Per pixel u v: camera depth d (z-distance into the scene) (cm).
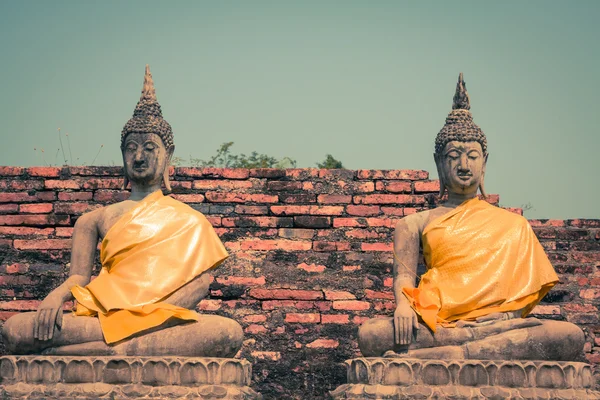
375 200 1516
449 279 1297
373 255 1500
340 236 1506
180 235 1297
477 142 1357
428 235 1330
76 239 1331
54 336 1226
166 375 1190
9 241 1502
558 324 1258
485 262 1297
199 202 1511
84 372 1192
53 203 1514
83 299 1257
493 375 1212
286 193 1518
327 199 1516
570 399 1206
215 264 1299
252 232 1504
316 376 1453
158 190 1348
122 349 1217
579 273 1524
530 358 1241
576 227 1548
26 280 1490
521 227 1327
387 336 1248
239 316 1471
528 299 1294
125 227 1295
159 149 1341
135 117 1351
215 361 1199
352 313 1478
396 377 1212
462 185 1348
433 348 1243
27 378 1201
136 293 1252
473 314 1271
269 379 1450
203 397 1186
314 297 1480
